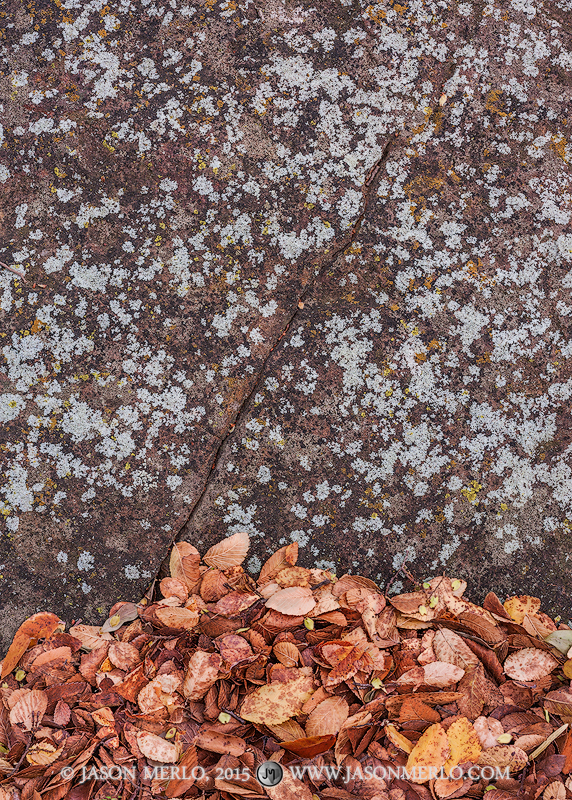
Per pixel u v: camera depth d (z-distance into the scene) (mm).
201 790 806
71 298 881
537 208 908
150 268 885
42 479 868
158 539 869
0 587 861
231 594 845
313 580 860
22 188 890
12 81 897
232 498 873
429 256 897
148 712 817
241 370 883
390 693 831
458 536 878
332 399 883
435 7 918
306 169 898
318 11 911
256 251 890
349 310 890
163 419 876
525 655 844
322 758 814
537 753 823
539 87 920
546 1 927
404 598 859
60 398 875
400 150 904
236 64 903
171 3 905
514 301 899
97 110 895
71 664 843
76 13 902
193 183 893
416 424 883
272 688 818
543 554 882
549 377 895
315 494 875
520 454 887
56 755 802
